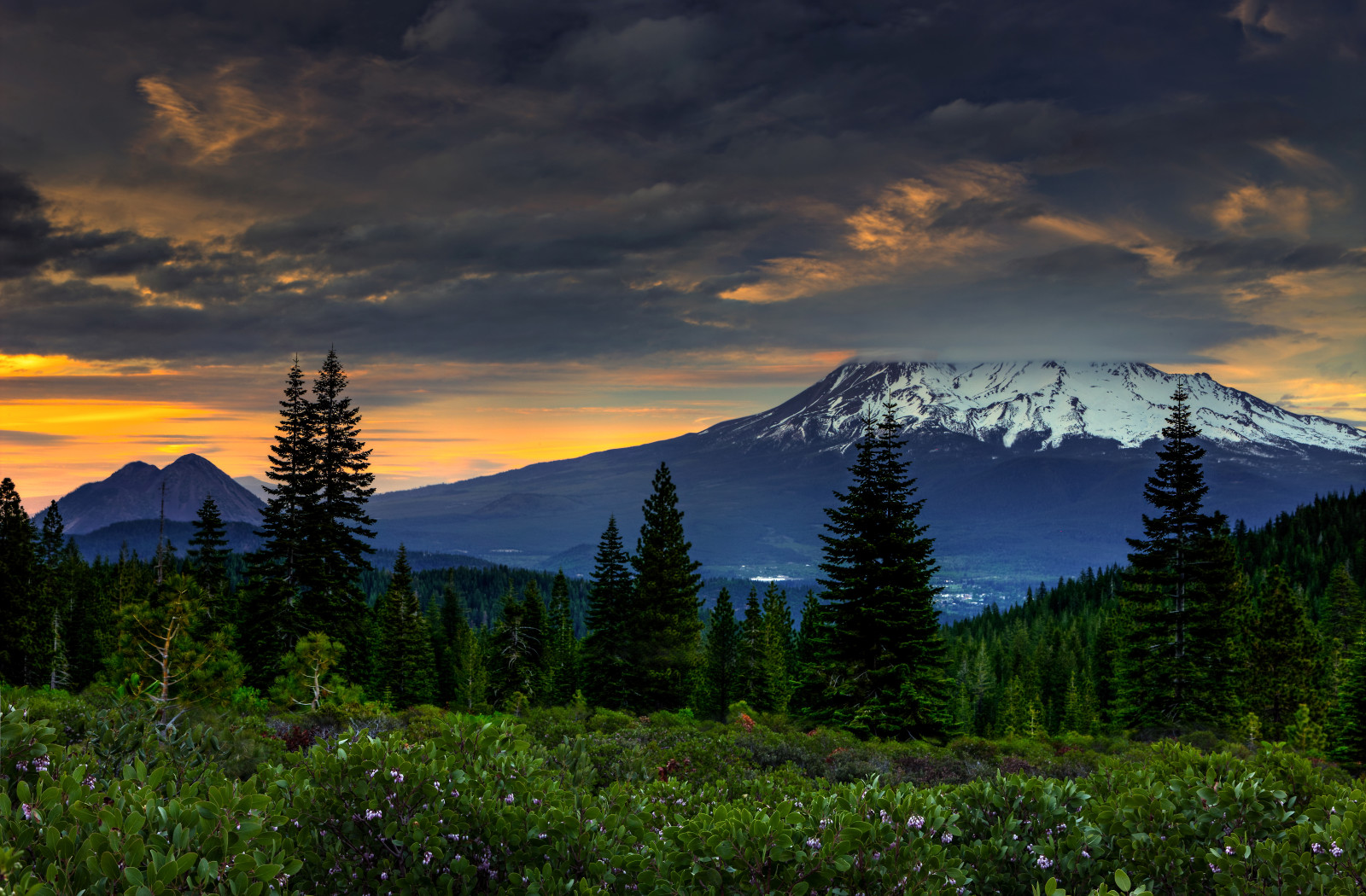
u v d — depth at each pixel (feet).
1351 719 146.00
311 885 15.21
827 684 103.76
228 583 182.39
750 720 106.32
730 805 19.24
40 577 156.97
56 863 11.51
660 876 15.17
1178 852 17.22
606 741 50.78
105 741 21.84
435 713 79.25
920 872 15.83
